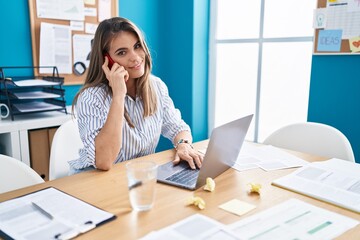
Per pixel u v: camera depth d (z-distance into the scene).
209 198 0.88
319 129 1.56
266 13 2.69
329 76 2.20
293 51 2.59
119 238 0.68
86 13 2.46
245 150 1.35
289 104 2.69
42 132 2.00
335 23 2.09
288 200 0.86
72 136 1.47
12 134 1.85
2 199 0.87
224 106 3.14
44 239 0.67
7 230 0.70
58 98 2.24
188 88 3.04
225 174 1.07
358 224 0.73
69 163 1.32
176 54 3.07
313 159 1.24
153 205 0.83
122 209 0.81
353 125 2.13
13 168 1.08
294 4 2.52
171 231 0.70
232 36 2.96
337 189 0.93
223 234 0.68
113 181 1.00
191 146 1.35
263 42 2.74
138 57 1.30
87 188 0.94
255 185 0.92
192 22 2.87
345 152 1.43
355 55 2.05
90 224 0.73
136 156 1.39
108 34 1.26
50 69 2.33
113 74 1.22
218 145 0.95
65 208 0.81
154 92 1.46
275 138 1.66
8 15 2.12
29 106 2.07
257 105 2.87
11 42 2.16
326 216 0.77
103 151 1.10
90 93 1.29
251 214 0.78
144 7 2.92
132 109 1.40
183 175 1.04
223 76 3.09
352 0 1.99
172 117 1.56
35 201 0.85
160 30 3.11
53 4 2.28
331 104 2.22
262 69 2.80
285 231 0.70
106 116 1.24
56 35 2.33
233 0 2.89
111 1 2.62
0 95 2.08
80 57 2.48
